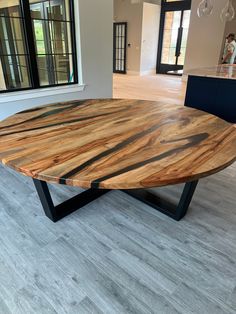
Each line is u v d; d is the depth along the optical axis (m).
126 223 1.86
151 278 1.43
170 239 1.72
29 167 1.14
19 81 3.20
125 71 10.66
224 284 1.40
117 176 1.06
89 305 1.28
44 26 3.16
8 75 3.20
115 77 9.59
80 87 3.60
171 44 9.98
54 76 3.46
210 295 1.34
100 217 1.92
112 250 1.62
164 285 1.39
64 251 1.61
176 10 9.32
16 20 2.89
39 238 1.71
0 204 2.06
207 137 1.50
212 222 1.88
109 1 3.50
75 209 1.96
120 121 1.82
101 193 2.15
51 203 1.78
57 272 1.46
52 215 1.82
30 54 3.00
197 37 7.71
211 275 1.45
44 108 2.16
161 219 1.91
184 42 9.53
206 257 1.58
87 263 1.52
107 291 1.35
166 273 1.46
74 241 1.69
